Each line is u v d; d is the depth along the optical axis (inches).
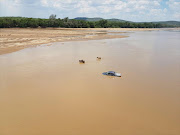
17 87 756.6
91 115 542.6
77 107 590.2
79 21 6471.5
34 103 617.6
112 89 739.4
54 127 485.4
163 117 532.7
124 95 682.2
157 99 651.5
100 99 647.1
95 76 903.7
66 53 1502.2
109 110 570.9
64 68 1040.8
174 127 486.0
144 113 554.3
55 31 4165.8
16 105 604.4
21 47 1775.3
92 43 2194.9
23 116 538.9
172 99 652.7
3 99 647.8
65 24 6082.7
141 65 1122.7
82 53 1512.1
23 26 5068.9
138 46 1988.2
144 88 751.7
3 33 3225.9
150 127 485.4
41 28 5295.3
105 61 1222.3
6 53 1465.3
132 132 464.4
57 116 538.3
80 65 1111.0
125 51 1633.9
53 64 1128.2
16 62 1170.6
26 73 942.4
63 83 802.2
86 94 688.4
